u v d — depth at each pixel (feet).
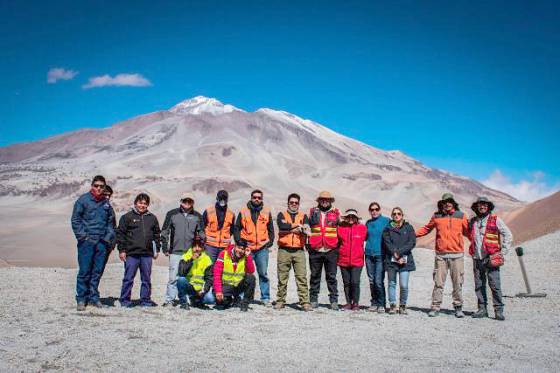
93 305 32.60
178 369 19.36
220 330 26.43
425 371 19.95
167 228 34.24
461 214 34.01
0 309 30.91
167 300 34.27
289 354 22.06
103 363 19.79
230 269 34.12
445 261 33.96
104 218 32.63
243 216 35.86
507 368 20.65
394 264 34.76
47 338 23.31
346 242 36.11
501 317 31.83
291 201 35.68
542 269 66.69
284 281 35.53
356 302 36.01
